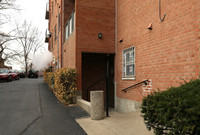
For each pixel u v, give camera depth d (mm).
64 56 12211
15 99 9047
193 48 4449
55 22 17719
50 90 12625
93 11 8727
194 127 2088
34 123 5270
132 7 7555
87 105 6543
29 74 33344
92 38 8641
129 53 7875
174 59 5094
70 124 5172
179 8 4953
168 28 5375
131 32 7598
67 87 7898
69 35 10359
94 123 5223
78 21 8414
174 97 2527
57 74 8422
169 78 5266
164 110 2455
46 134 4406
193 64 4430
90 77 10914
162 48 5625
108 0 9055
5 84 16594
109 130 4535
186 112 2215
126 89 7902
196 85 2912
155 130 2721
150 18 6293
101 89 11055
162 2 5672
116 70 9031
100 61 11219
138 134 4062
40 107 7363
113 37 9102
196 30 4375
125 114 6348
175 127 2271
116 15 9117
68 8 12641
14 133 4469
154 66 6000
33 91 11984
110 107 10781
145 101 2871
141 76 6770
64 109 7039
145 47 6559
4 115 6141
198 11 4332
